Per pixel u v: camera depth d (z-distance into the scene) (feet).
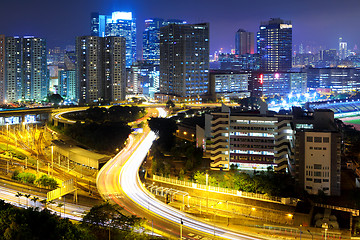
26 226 646.74
